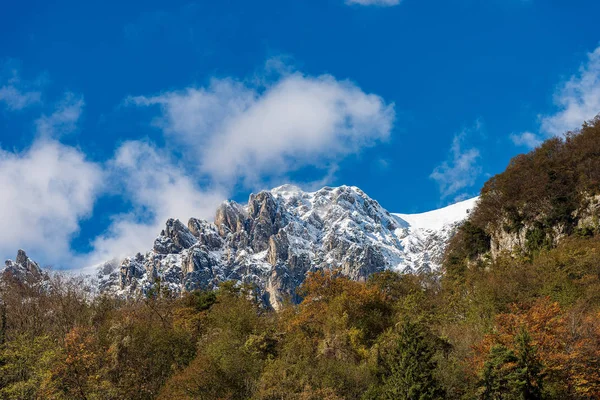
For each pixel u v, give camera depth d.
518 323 74.81
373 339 90.06
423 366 68.75
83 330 93.94
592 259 104.12
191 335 99.94
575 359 68.50
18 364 86.81
